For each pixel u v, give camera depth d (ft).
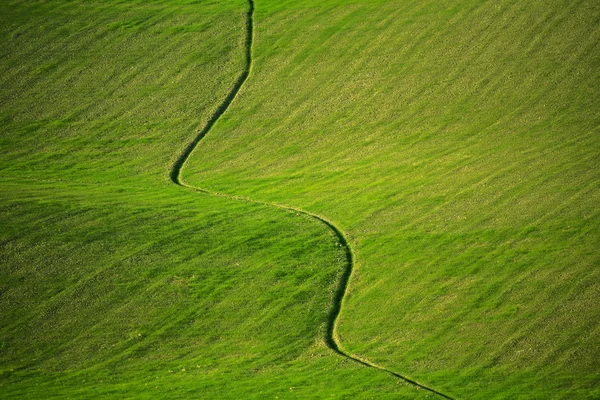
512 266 134.92
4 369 118.42
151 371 117.08
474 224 149.89
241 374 114.42
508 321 121.29
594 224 142.10
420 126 196.44
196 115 214.90
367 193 169.17
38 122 214.69
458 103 202.28
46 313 132.46
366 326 126.21
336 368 114.83
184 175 187.93
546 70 206.90
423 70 220.02
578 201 150.41
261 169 187.73
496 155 175.73
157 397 106.32
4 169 191.42
